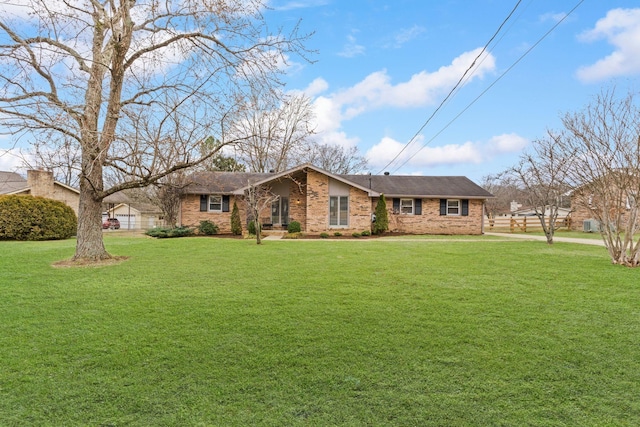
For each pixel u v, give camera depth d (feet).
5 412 8.90
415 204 72.64
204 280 23.41
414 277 24.41
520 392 9.85
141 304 17.88
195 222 70.64
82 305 17.67
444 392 9.83
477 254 36.06
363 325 14.90
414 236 65.10
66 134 24.58
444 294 19.90
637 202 28.63
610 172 29.35
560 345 12.91
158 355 12.06
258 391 9.87
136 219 126.31
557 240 54.80
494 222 87.04
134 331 14.23
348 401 9.41
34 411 8.95
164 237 61.00
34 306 17.47
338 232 63.21
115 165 30.30
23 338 13.48
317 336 13.71
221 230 71.05
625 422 8.54
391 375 10.73
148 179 28.35
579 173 31.73
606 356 12.05
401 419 8.66
